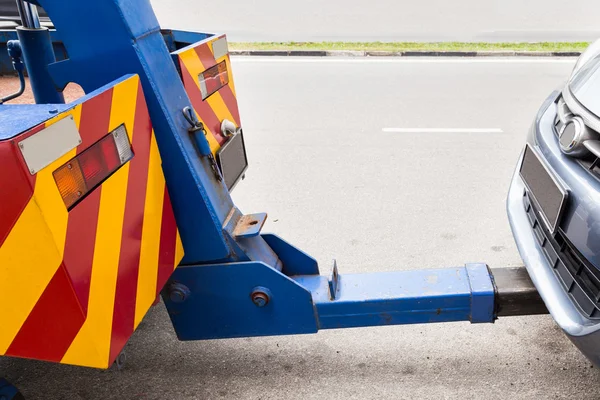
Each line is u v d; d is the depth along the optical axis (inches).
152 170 86.7
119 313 78.9
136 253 82.9
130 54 84.4
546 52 388.8
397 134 245.1
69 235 68.5
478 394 104.0
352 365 112.3
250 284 98.2
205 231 95.3
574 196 88.9
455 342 117.6
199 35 133.1
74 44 85.3
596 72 103.8
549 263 98.6
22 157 61.2
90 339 72.7
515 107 280.4
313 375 110.2
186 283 99.1
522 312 100.9
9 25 181.3
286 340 119.7
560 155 97.7
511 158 217.0
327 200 185.8
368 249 156.2
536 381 106.7
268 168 212.1
